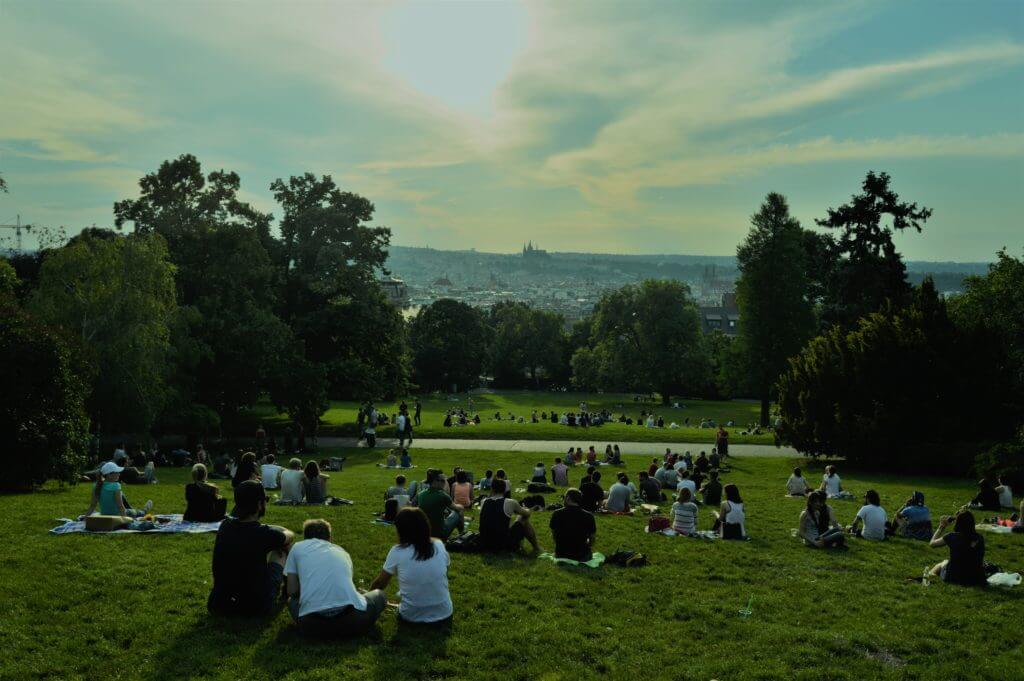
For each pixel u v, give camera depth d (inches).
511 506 604.4
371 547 594.2
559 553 581.6
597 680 367.9
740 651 413.1
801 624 463.2
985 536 759.1
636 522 801.6
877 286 2628.0
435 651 386.3
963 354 1549.0
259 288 2294.5
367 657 371.9
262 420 2539.4
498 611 454.0
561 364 5959.6
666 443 2097.7
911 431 1556.3
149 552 535.2
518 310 6107.3
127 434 2003.0
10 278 1547.7
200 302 2060.8
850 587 550.3
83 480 1135.6
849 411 1601.9
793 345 3009.4
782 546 686.5
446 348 5295.3
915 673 391.5
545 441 2102.6
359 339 2455.7
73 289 1595.7
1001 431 1531.7
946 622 472.4
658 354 4138.8
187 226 2244.1
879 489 1264.8
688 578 559.5
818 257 3065.9
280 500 820.0
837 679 380.5
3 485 992.9
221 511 650.8
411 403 4146.2
